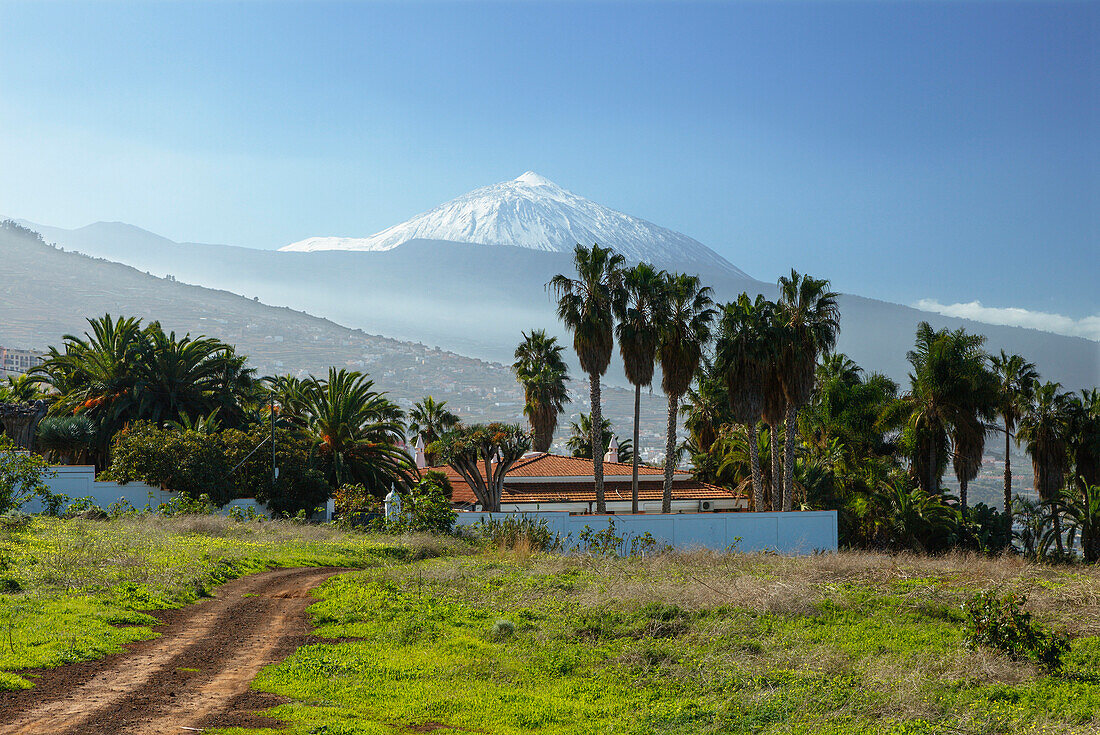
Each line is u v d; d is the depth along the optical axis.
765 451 51.09
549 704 12.90
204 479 45.97
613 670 14.98
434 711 12.36
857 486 47.50
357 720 11.55
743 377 43.19
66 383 62.25
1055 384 55.00
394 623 18.17
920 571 24.81
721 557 27.89
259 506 49.31
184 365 60.66
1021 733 11.48
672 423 44.91
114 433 56.34
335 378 57.56
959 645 16.08
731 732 11.70
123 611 17.86
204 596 21.36
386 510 43.00
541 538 33.31
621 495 52.75
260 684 13.22
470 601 20.77
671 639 16.91
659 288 43.50
